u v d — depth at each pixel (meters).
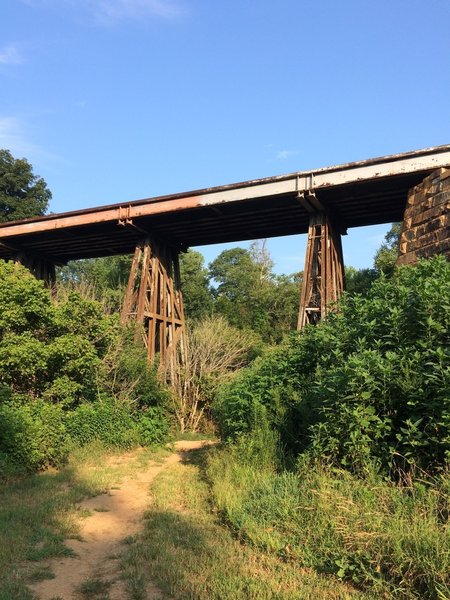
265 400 9.02
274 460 7.77
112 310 25.62
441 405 4.99
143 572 4.98
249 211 17.33
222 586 4.33
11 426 9.87
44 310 12.59
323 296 15.30
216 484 7.70
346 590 4.15
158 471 11.28
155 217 18.78
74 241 22.81
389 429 5.52
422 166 13.13
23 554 5.57
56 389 12.89
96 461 12.09
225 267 53.16
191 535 5.96
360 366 5.79
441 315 5.86
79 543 6.22
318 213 16.16
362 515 4.69
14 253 23.95
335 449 5.91
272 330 38.38
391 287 7.43
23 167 36.31
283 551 5.04
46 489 8.95
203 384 19.86
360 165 14.12
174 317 21.62
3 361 11.45
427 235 12.02
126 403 15.66
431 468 5.12
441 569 3.73
